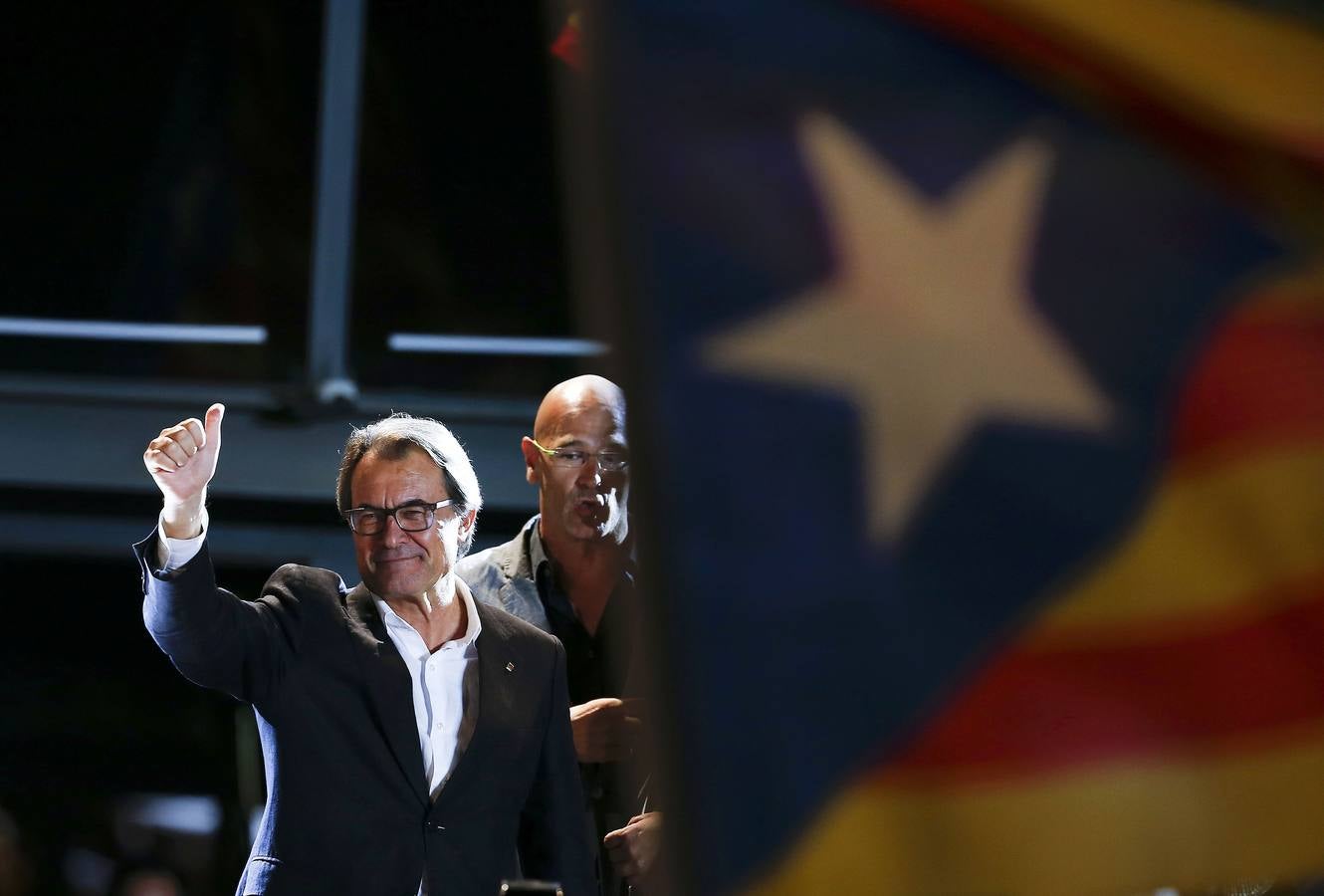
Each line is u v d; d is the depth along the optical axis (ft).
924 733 2.64
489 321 18.06
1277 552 2.83
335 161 17.66
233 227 17.72
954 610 2.71
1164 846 2.69
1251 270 2.99
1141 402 2.89
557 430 8.46
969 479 2.79
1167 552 2.83
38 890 13.46
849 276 2.81
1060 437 2.87
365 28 17.83
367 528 7.13
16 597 16.33
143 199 17.63
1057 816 2.65
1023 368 2.88
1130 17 3.02
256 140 17.72
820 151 2.85
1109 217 2.98
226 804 14.92
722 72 2.81
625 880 7.86
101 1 17.47
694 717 2.52
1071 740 2.67
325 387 17.25
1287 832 2.69
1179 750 2.72
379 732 6.90
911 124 2.93
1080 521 2.81
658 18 2.80
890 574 2.70
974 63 2.99
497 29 18.01
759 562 2.62
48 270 17.49
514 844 7.07
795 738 2.56
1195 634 2.78
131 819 14.01
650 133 2.75
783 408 2.70
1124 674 2.76
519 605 8.46
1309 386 2.93
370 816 6.76
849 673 2.60
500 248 18.06
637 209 2.70
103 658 16.30
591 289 2.67
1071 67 3.02
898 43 2.95
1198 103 3.01
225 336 17.61
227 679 6.79
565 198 17.99
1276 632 2.80
